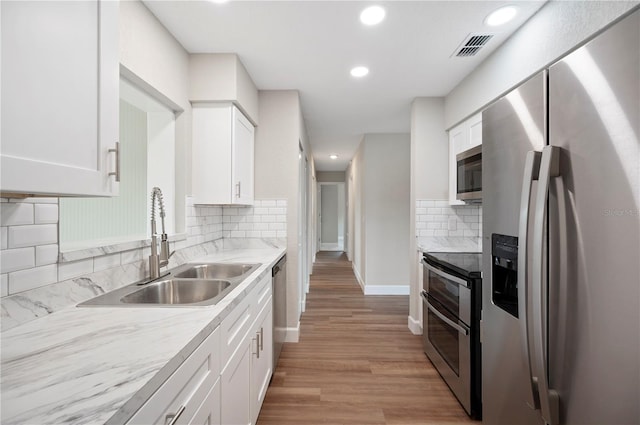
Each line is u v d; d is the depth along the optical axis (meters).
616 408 0.71
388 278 4.54
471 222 3.03
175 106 2.05
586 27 1.38
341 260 7.65
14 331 0.90
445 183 3.03
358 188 5.53
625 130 0.70
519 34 1.88
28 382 0.64
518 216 1.09
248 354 1.49
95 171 0.83
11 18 0.62
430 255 2.43
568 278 0.83
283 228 2.86
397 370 2.33
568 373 0.84
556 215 0.88
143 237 1.80
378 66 2.39
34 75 0.66
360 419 1.78
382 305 3.99
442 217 3.03
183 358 0.81
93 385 0.63
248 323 1.49
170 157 2.10
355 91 2.90
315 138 4.86
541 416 0.95
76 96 0.77
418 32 1.94
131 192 2.07
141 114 2.12
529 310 0.95
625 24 0.70
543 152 0.90
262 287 1.81
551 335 0.89
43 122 0.68
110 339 0.85
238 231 2.87
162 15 1.74
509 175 1.14
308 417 1.79
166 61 1.87
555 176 0.89
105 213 1.87
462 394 1.86
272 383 2.14
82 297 1.20
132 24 1.53
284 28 1.89
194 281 1.59
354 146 5.43
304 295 3.89
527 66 1.81
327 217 10.14
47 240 1.05
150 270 1.59
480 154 2.32
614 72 0.73
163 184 2.10
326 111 3.50
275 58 2.27
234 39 2.01
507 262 1.18
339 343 2.81
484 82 2.29
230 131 2.25
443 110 3.03
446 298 2.11
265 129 2.87
